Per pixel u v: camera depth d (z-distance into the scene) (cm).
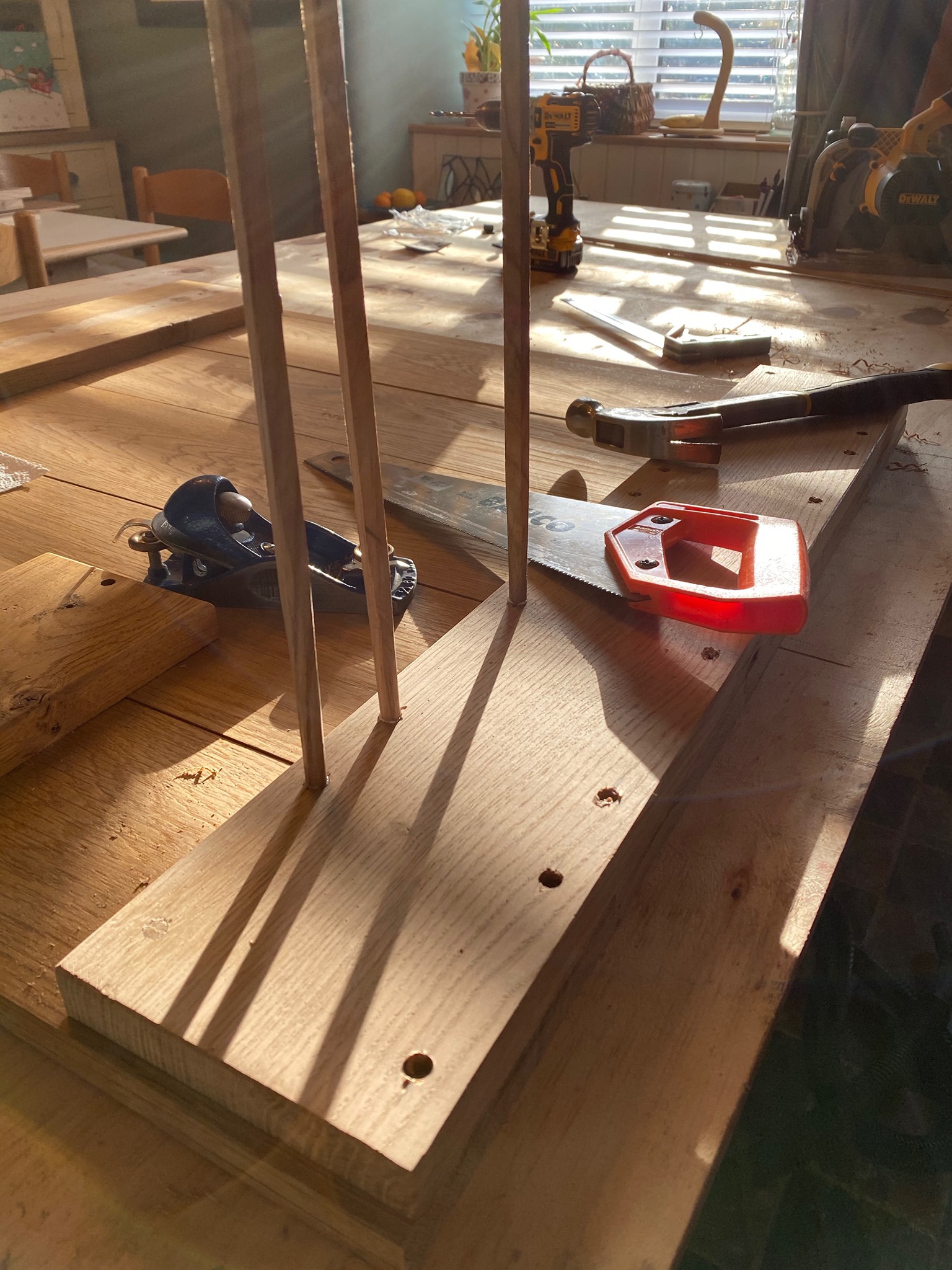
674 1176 38
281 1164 36
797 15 279
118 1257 35
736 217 222
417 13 343
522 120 46
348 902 41
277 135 334
